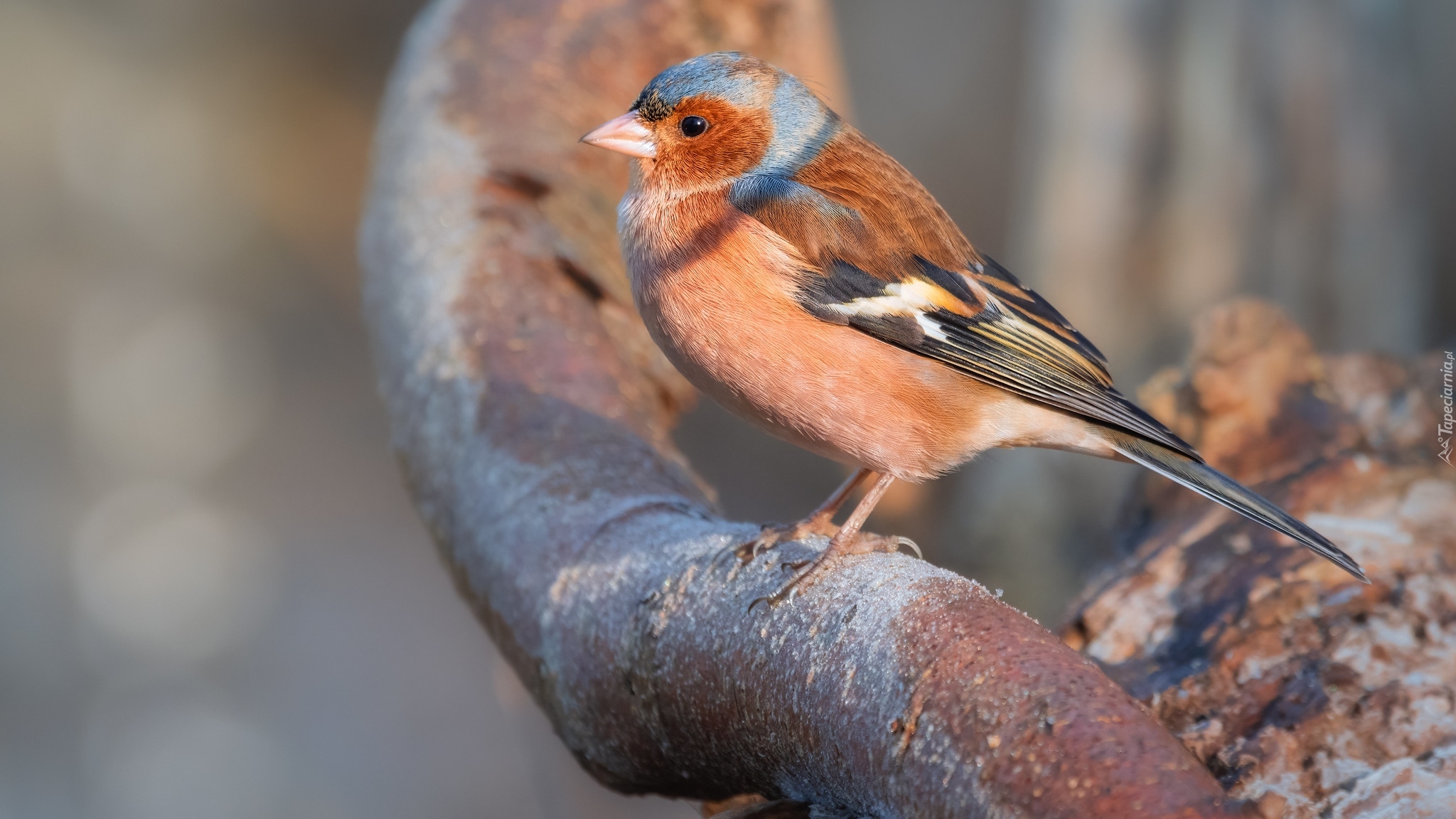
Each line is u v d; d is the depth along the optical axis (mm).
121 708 22469
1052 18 15945
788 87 7531
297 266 26375
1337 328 15234
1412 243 15508
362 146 27188
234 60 26938
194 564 23625
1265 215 15117
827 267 6852
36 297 24812
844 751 4730
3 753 21719
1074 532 13391
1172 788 3854
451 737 21391
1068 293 15703
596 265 8711
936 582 4918
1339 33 14820
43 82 25766
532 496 6488
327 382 25734
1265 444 7746
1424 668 5582
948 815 4258
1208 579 6504
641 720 5742
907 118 24766
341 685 22125
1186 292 15281
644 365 8672
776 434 7230
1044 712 4156
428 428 7391
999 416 7133
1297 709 5453
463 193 8492
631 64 9867
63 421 24359
